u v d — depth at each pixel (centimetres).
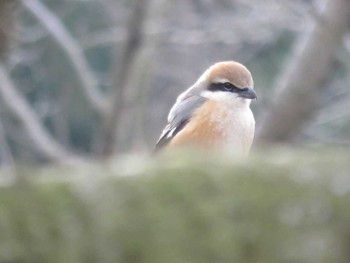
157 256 338
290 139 1712
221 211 342
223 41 2081
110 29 2372
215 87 1183
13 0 931
